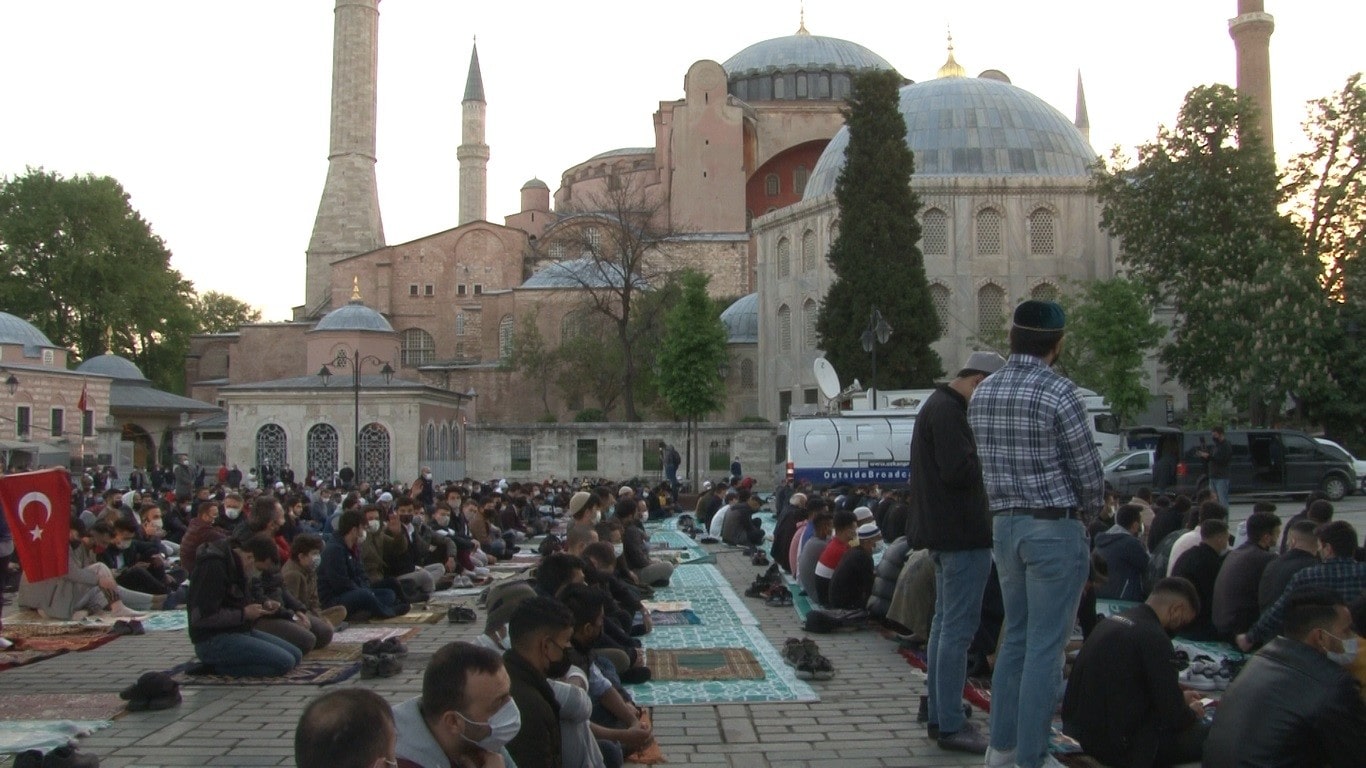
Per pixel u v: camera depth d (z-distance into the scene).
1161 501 20.28
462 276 96.25
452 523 23.67
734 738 9.44
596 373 77.12
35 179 81.62
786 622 16.25
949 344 61.66
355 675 12.28
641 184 97.81
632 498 20.72
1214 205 49.03
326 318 76.19
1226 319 46.56
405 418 56.38
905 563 14.84
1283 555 11.84
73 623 16.05
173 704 10.70
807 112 99.06
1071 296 58.12
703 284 65.69
